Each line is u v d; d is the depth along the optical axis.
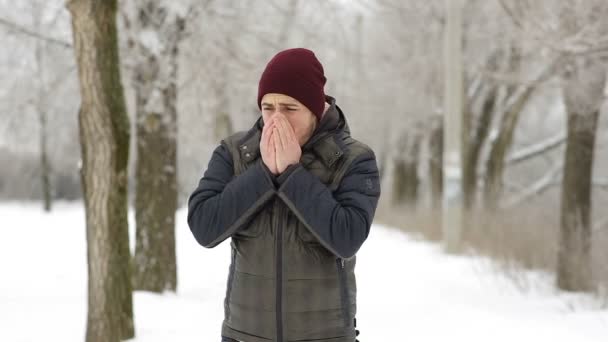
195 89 8.82
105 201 4.57
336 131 2.28
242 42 8.77
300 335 2.14
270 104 2.21
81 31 4.38
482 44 14.53
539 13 7.68
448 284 8.91
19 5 7.63
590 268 8.15
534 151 25.03
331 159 2.18
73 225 19.55
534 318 6.77
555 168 24.56
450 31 13.16
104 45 4.42
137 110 7.57
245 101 9.87
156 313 6.35
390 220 20.83
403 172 27.17
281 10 9.90
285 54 2.21
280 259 2.15
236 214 2.12
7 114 8.59
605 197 15.52
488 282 8.98
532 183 30.31
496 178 18.31
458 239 12.70
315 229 2.06
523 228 11.16
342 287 2.19
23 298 7.08
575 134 8.27
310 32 10.66
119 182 4.61
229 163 2.33
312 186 2.08
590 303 7.60
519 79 8.80
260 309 2.17
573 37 7.33
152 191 7.53
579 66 7.62
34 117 9.02
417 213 18.81
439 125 18.95
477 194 18.22
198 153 13.16
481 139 18.14
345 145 2.24
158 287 7.48
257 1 8.96
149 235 7.51
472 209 15.24
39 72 8.17
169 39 7.48
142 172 7.55
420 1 16.48
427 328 6.30
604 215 12.61
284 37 10.05
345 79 18.70
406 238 16.52
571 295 8.06
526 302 7.68
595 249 8.27
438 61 16.64
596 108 7.90
